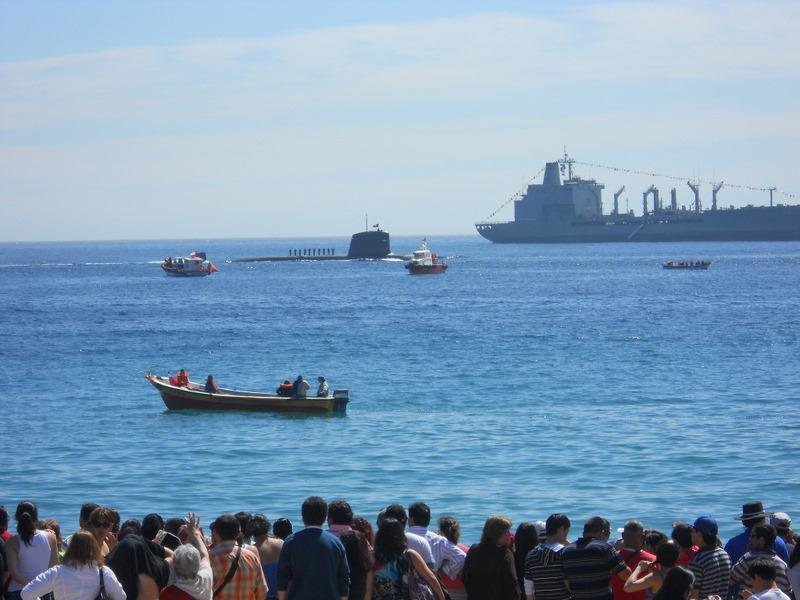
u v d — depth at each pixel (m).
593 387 134.75
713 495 73.44
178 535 32.41
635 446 91.75
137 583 26.77
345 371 159.50
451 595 31.69
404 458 89.12
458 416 112.56
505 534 29.53
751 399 121.12
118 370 165.12
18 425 110.19
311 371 160.88
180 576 26.70
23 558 31.08
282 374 159.88
